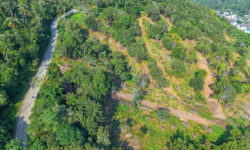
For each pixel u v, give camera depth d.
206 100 95.06
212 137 77.62
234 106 93.94
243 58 132.00
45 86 72.50
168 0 188.38
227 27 179.75
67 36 107.19
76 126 61.19
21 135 63.44
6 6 107.19
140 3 162.00
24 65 89.69
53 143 55.28
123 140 71.69
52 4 151.75
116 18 130.25
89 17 123.50
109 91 92.25
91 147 55.53
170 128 79.06
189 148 64.38
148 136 74.56
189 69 113.56
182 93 97.38
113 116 80.38
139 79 96.50
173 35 128.62
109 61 104.75
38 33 104.62
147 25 137.50
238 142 66.00
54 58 102.06
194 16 169.75
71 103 70.00
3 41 84.69
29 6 127.12
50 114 58.78
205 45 130.38
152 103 90.06
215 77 109.62
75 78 82.31
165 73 108.19
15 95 77.19
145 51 118.19
